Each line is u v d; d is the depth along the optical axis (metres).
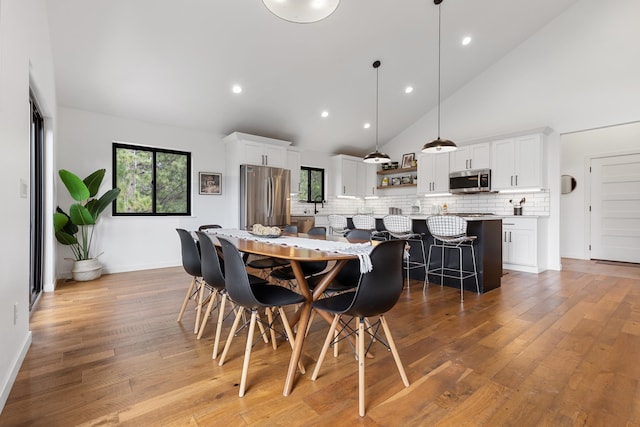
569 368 1.90
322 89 5.11
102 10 3.17
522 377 1.80
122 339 2.30
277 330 2.49
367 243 2.22
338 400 1.59
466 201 6.04
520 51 5.33
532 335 2.39
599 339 2.31
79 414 1.46
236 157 5.29
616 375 1.82
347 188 7.16
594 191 5.99
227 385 1.72
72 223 3.95
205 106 4.80
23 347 1.99
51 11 3.06
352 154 7.56
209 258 2.06
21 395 1.61
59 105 4.14
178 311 2.92
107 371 1.85
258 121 5.47
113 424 1.40
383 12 3.97
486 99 5.74
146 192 4.91
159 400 1.58
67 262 4.21
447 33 4.61
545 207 5.10
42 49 2.79
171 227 5.06
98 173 4.07
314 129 6.18
